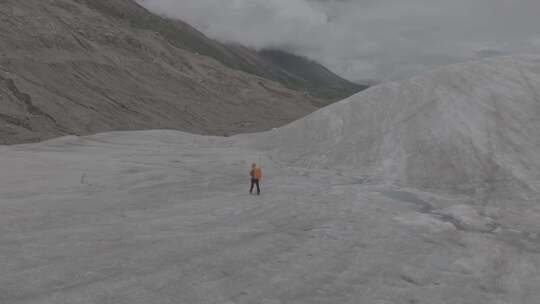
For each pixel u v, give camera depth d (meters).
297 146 35.66
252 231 16.02
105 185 24.75
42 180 24.88
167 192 23.17
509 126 27.88
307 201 20.78
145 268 12.20
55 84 75.19
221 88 145.62
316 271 12.66
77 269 11.92
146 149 40.94
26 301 10.00
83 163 31.20
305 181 26.23
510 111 29.25
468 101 30.91
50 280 11.16
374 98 37.22
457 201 21.31
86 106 73.00
